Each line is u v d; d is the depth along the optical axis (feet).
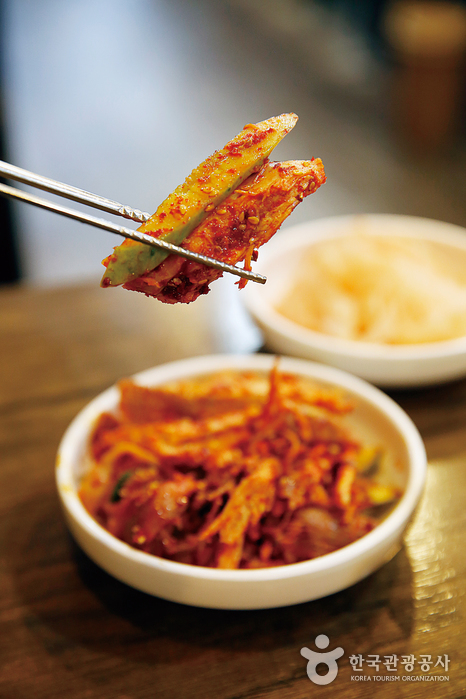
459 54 4.08
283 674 0.86
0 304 1.63
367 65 5.51
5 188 0.71
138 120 4.78
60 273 3.24
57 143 4.45
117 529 0.95
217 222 0.76
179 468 0.99
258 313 1.32
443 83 4.13
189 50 6.08
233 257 0.76
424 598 0.94
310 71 5.55
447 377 1.24
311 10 6.66
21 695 0.85
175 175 4.07
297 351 1.27
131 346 1.45
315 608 0.93
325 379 1.11
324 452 1.03
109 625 0.91
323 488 1.00
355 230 1.65
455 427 1.21
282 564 0.94
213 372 1.15
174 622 0.92
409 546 1.01
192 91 5.24
